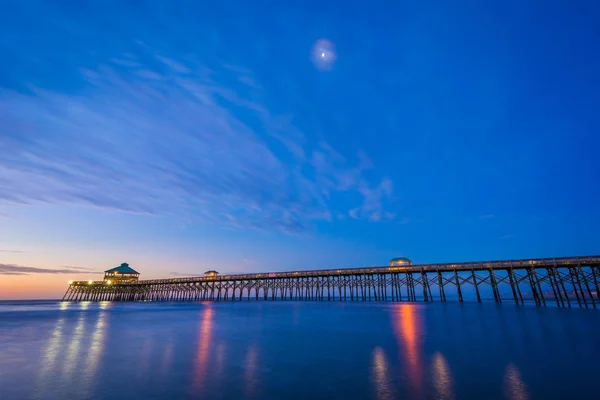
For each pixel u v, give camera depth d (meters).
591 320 24.53
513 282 41.19
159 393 8.98
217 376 10.59
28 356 13.88
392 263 59.78
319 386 9.43
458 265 46.72
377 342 16.52
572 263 36.88
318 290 62.88
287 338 18.14
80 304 78.50
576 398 8.26
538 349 14.20
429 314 31.25
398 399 8.31
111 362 12.65
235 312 38.97
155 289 93.44
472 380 9.81
